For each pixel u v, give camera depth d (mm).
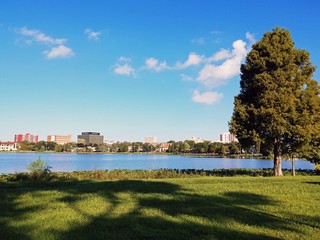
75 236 8141
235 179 24672
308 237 8242
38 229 8719
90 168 58594
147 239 8039
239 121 33656
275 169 33688
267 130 31391
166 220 9867
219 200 13570
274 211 11406
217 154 163500
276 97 30984
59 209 11375
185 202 13039
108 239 7957
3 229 8656
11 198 13812
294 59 33438
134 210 11336
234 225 9352
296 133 30594
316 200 13844
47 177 24734
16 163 73125
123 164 79375
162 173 32375
